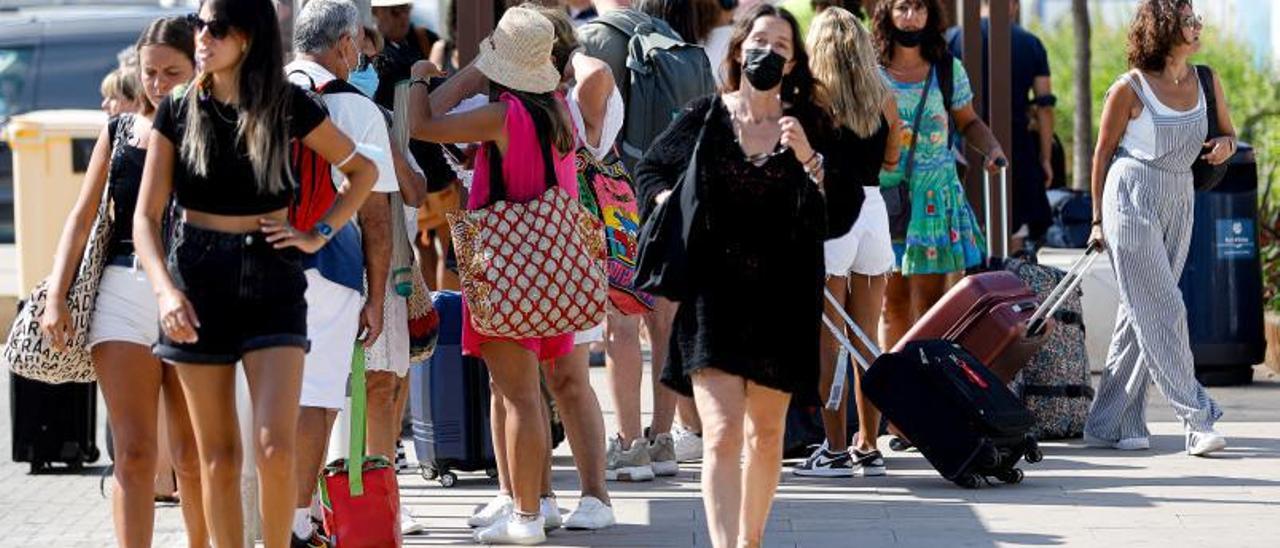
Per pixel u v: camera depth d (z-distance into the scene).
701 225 13.98
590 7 27.73
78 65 43.41
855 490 19.19
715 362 13.94
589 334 17.31
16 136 29.88
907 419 19.03
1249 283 26.16
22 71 43.34
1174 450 21.33
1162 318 20.88
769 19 14.16
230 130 12.89
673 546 16.66
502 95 15.98
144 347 14.14
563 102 16.44
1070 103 46.75
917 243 21.08
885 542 16.78
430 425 19.61
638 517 17.94
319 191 14.66
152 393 14.28
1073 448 21.59
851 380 21.00
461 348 19.34
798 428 20.72
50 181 29.91
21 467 21.52
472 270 15.75
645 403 25.06
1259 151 32.53
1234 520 17.52
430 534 17.39
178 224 13.23
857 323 19.92
